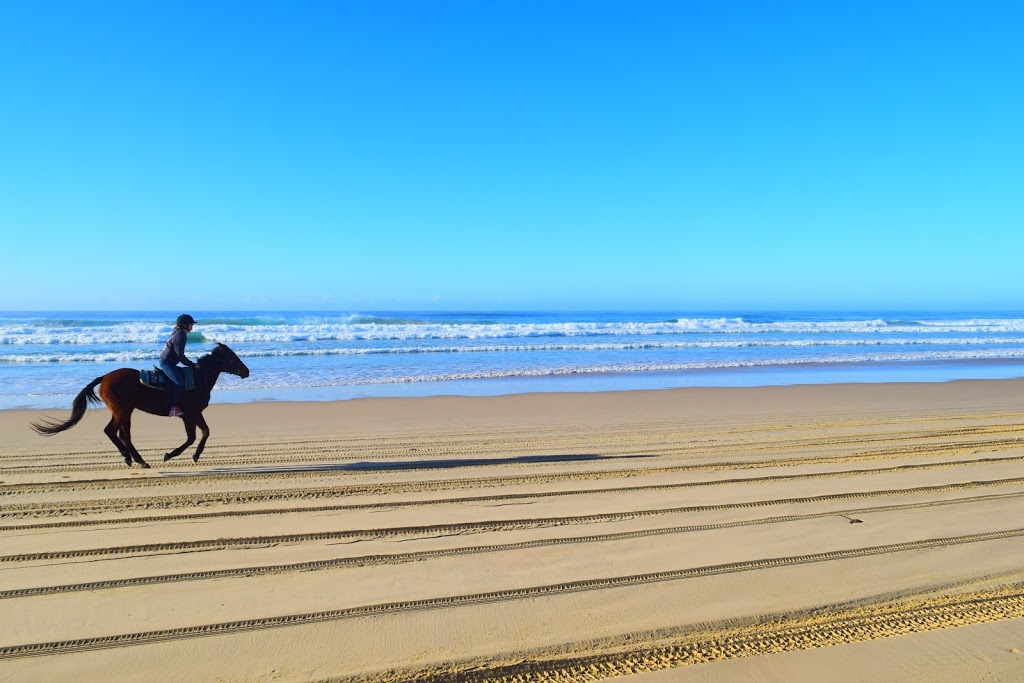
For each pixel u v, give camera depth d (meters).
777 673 3.26
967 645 3.54
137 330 32.47
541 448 9.49
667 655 3.43
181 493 6.65
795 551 4.94
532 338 34.34
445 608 3.93
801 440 10.15
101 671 3.22
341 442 9.99
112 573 4.42
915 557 4.84
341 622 3.74
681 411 13.53
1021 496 6.55
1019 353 29.19
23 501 6.29
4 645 3.45
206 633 3.60
